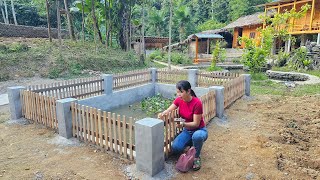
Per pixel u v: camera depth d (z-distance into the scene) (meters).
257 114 7.16
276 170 3.99
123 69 18.05
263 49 14.92
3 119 6.68
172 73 11.23
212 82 10.12
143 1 23.95
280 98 9.27
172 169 4.03
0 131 5.74
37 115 6.12
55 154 4.58
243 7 43.41
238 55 29.52
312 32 21.31
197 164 3.98
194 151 3.97
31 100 6.19
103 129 4.92
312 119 6.78
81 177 3.79
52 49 17.56
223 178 3.77
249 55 15.41
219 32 36.62
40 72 14.12
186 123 4.09
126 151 4.29
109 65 17.94
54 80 13.30
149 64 22.31
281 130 5.84
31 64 14.56
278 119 6.73
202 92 10.15
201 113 4.07
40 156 4.50
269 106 8.05
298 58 19.11
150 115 8.63
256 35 30.73
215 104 6.72
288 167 4.12
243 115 7.07
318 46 18.89
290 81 14.59
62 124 5.25
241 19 35.28
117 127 4.78
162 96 11.51
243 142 5.12
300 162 4.36
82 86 8.38
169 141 4.41
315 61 18.36
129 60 20.31
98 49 21.08
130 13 25.81
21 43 17.05
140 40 33.09
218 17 49.94
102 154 4.58
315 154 4.67
